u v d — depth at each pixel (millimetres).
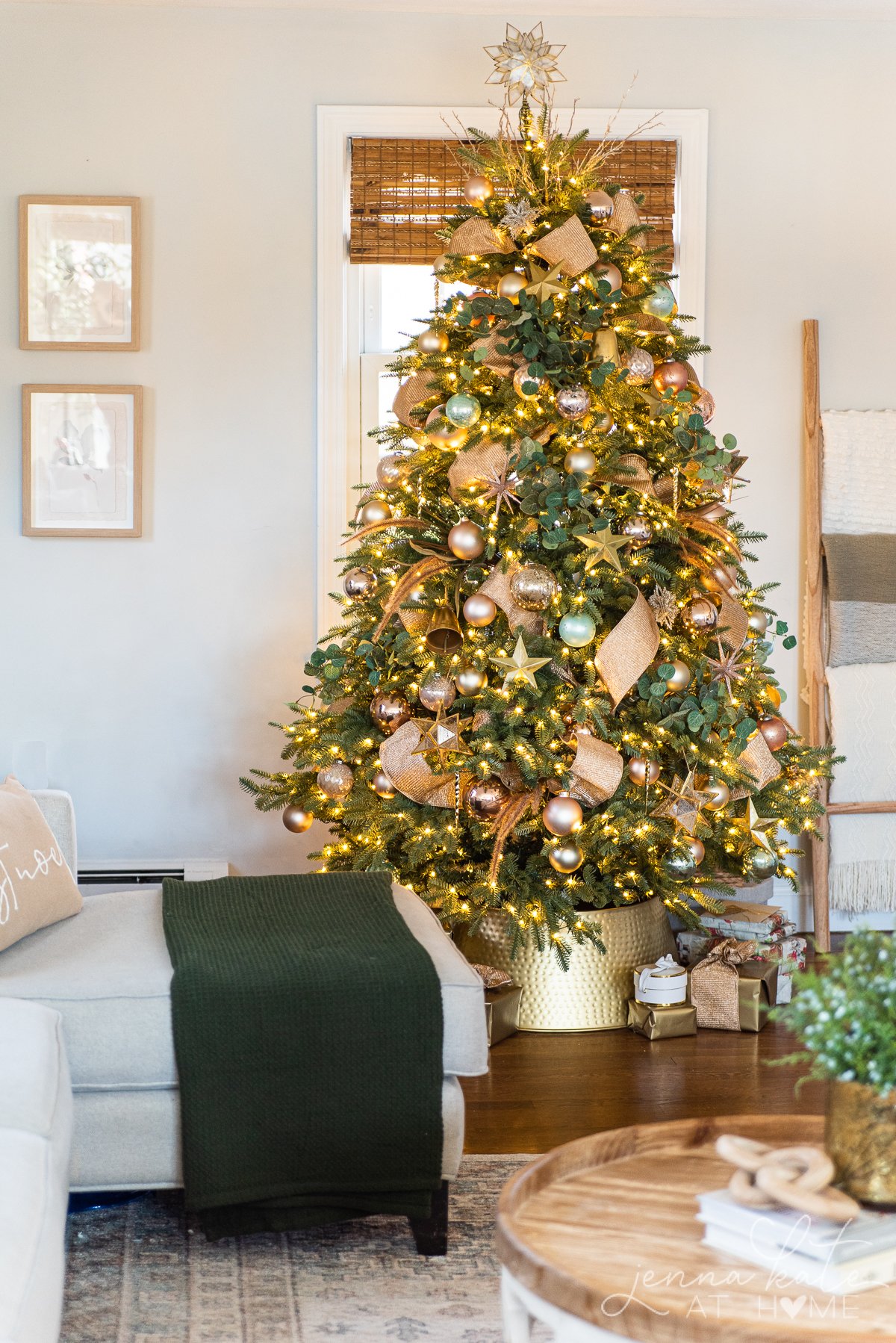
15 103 3717
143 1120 1967
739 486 3428
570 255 2920
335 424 3805
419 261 3820
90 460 3768
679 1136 1507
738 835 3191
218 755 3844
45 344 3738
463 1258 2000
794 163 3838
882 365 3889
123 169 3746
